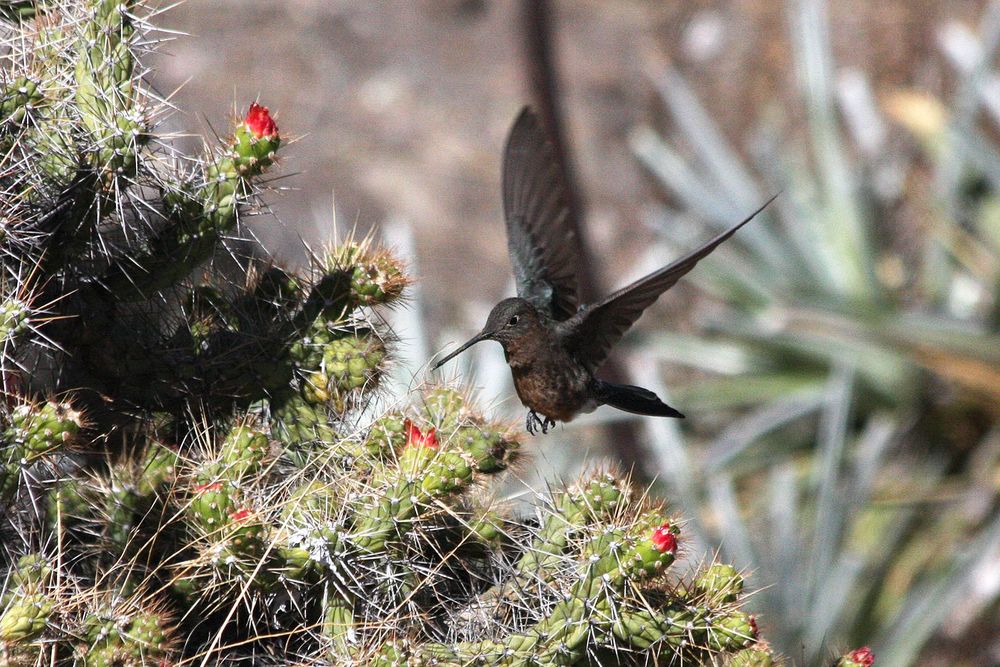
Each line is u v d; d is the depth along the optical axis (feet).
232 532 14.24
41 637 13.21
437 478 14.90
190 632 15.07
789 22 61.05
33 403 13.98
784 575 34.22
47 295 15.97
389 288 17.11
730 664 15.14
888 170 48.98
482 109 67.15
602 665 15.23
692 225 52.70
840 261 43.75
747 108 60.54
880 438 39.88
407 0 71.26
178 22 67.67
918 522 39.01
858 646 34.68
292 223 58.13
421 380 21.57
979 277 44.09
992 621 37.40
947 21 53.88
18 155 15.71
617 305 19.95
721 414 44.57
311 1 69.31
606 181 63.62
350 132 65.16
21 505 15.37
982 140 44.73
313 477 16.17
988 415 40.29
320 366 16.70
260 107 16.38
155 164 16.46
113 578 15.26
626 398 20.36
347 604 15.02
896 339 39.17
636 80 66.49
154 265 16.29
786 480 38.17
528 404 19.97
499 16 71.00
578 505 15.98
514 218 22.44
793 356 43.06
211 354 16.71
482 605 15.83
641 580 14.88
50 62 16.11
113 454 16.35
